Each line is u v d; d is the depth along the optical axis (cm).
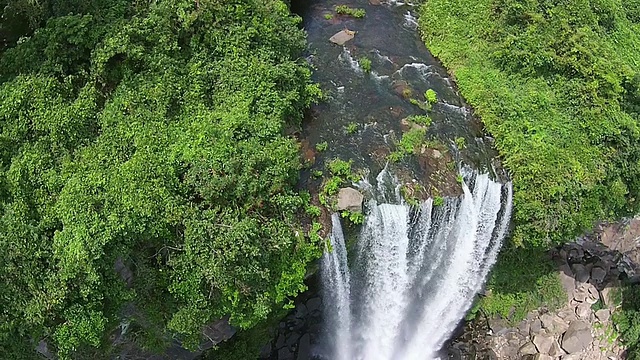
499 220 2153
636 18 2680
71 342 1492
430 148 2098
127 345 1689
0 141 1557
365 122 2141
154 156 1587
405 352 2358
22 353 1495
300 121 2041
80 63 1736
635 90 2244
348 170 1945
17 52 1706
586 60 2245
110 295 1517
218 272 1525
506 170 2119
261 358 2144
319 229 1802
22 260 1444
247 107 1762
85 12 1792
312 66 2278
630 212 2247
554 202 2069
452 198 2000
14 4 1805
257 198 1633
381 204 1906
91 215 1457
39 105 1605
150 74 1748
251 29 1906
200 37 1864
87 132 1645
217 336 1792
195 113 1741
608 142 2158
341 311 2086
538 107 2234
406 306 2234
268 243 1628
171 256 1576
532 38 2333
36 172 1548
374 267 2023
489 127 2198
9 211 1493
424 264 2131
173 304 1641
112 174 1539
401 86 2300
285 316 2130
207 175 1579
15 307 1443
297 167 1767
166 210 1533
